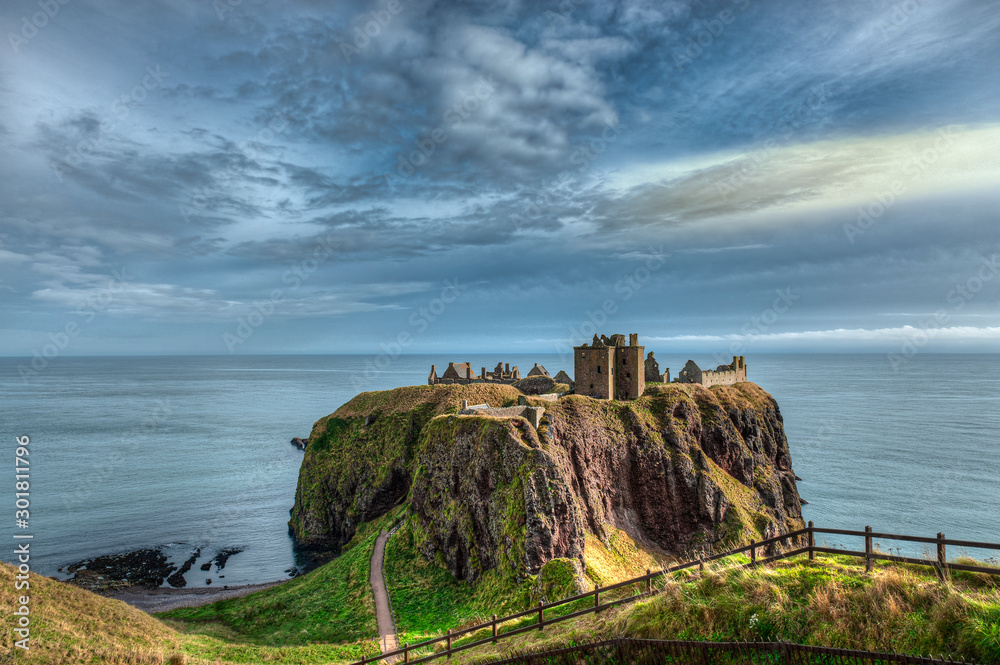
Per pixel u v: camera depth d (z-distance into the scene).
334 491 94.75
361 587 58.50
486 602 51.16
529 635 21.11
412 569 62.16
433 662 23.28
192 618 58.50
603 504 71.50
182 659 32.38
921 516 98.88
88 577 76.25
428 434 74.62
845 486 117.62
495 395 100.56
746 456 89.56
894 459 141.62
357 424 103.12
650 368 105.56
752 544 18.77
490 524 59.69
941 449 152.88
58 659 28.72
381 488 89.19
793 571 17.20
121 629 35.78
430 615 51.62
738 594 16.70
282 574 79.56
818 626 14.81
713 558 19.62
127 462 145.25
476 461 64.44
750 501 83.56
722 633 15.80
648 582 19.92
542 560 52.81
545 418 71.44
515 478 59.56
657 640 16.14
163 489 121.00
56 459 147.12
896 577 15.27
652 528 75.06
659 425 82.38
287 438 180.88
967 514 99.19
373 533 76.19
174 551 87.25
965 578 15.35
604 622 19.05
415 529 68.62
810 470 131.38
